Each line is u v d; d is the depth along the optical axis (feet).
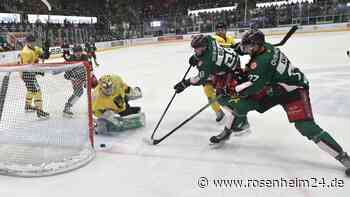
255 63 9.27
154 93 22.30
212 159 10.77
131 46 78.69
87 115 12.03
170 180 9.42
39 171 9.93
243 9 82.33
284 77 9.35
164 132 13.65
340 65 28.76
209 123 14.74
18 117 14.15
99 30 79.87
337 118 14.43
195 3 93.45
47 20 67.62
